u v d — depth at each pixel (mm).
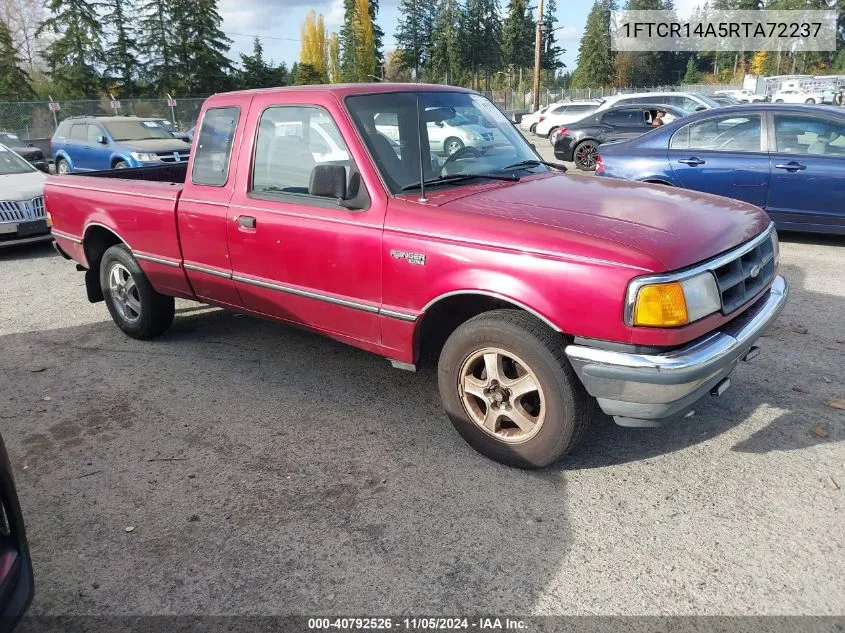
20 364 5062
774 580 2637
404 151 3814
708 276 3016
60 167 16922
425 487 3328
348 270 3742
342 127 3740
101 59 53375
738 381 4367
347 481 3402
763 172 7465
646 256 2865
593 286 2910
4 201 8625
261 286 4273
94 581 2762
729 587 2607
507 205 3453
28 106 26766
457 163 4020
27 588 2160
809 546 2820
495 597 2602
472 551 2857
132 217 5016
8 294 7117
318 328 4113
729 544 2846
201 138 4547
